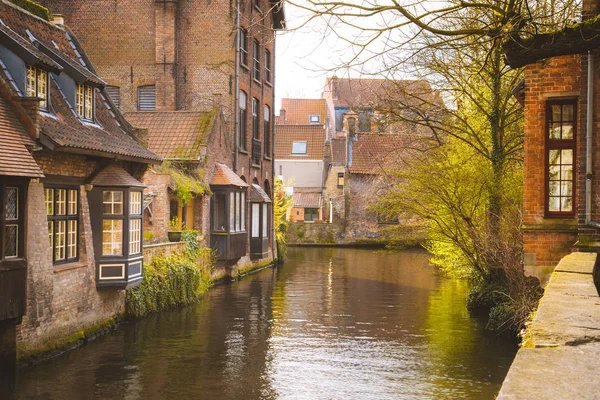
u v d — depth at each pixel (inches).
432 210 759.7
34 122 482.6
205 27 1131.9
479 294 754.8
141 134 764.0
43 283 499.8
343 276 1150.3
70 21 1157.7
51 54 606.2
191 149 985.5
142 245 653.9
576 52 376.5
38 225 497.7
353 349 558.3
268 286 995.3
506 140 815.1
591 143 471.2
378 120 797.2
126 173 634.8
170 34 1127.6
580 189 478.6
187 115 1043.3
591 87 470.6
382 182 985.5
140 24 1147.9
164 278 746.8
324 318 711.1
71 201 574.9
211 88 1130.0
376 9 382.9
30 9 674.8
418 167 773.9
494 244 683.4
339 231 2032.5
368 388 441.1
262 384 450.3
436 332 632.4
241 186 1066.1
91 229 600.1
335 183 2074.3
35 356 490.3
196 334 615.2
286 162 2277.3
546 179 526.3
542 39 375.9
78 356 520.1
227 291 931.3
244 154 1181.1
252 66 1223.5
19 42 523.2
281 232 1550.2
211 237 1017.5
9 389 425.4
